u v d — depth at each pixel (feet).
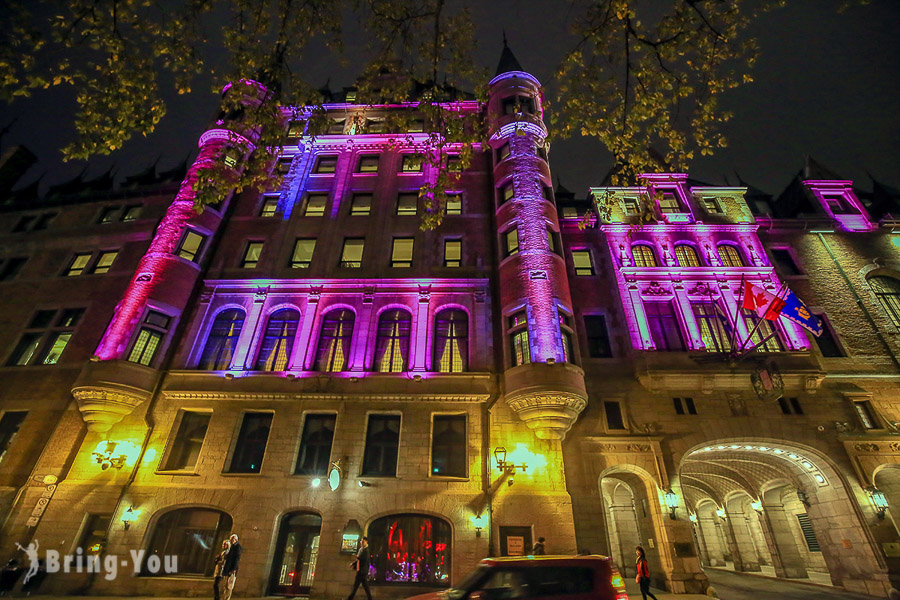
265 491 54.49
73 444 58.59
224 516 54.90
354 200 80.69
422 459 55.88
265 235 76.33
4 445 60.85
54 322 71.26
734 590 57.00
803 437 58.90
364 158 86.89
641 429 59.57
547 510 51.65
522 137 79.41
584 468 56.95
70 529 53.01
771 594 53.62
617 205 77.97
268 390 60.70
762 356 62.75
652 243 74.49
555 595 22.68
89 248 79.87
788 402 61.62
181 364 63.67
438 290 68.13
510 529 51.42
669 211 77.51
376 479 54.70
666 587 52.11
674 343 65.98
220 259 73.87
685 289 69.31
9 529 53.31
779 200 91.66
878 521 54.34
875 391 62.39
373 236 74.95
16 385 65.00
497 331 65.41
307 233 76.28
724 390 62.23
